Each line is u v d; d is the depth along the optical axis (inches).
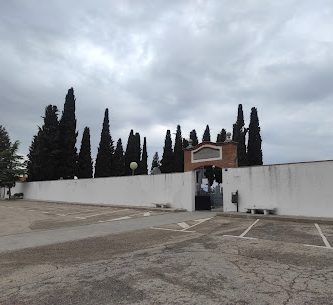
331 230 510.9
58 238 479.5
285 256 336.2
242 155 1584.6
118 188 1092.5
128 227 583.5
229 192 801.6
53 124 1701.5
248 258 328.8
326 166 665.6
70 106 1749.5
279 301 210.7
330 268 287.9
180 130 2007.9
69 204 1181.7
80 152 1844.2
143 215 783.7
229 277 263.4
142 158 2353.6
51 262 329.4
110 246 410.0
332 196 651.5
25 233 537.0
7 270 301.0
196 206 912.9
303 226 559.5
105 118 1867.6
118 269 294.0
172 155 2044.8
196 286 242.2
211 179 1620.3
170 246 398.6
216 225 591.8
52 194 1390.3
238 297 218.5
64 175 1694.1
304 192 689.0
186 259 326.3
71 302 215.5
